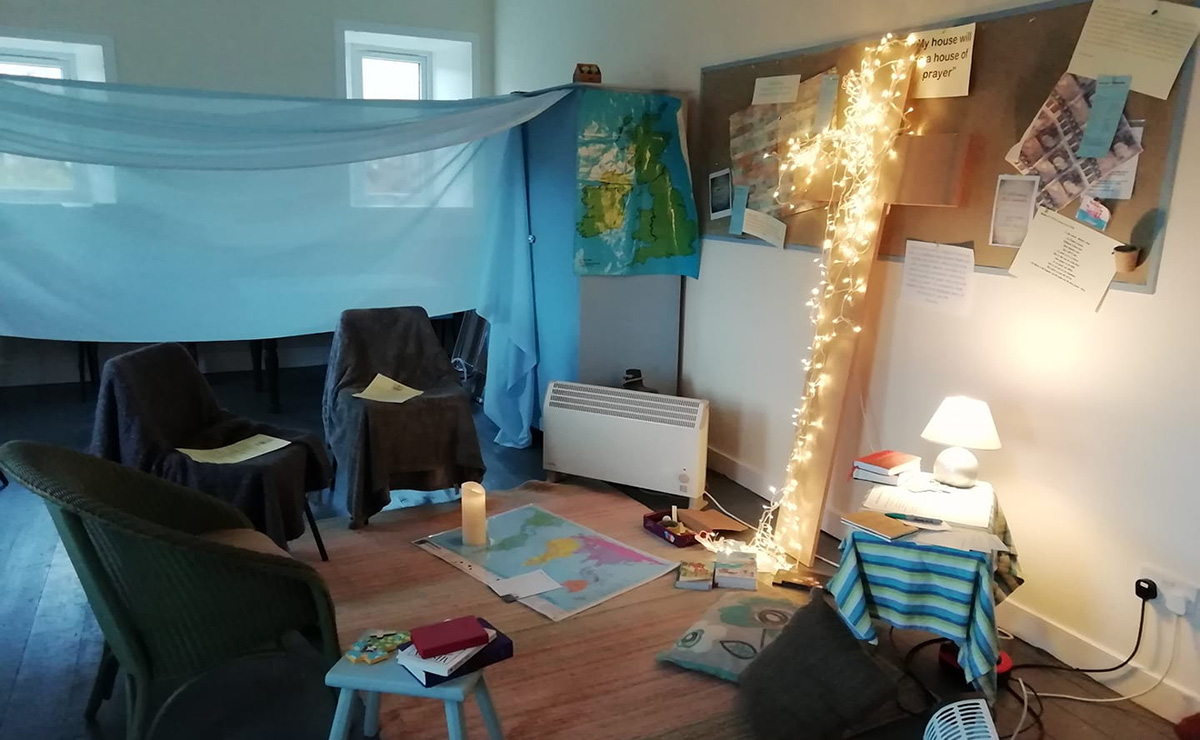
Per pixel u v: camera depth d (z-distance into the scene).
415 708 2.12
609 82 4.40
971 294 2.60
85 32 4.54
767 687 2.17
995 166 2.49
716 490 3.68
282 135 2.96
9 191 2.99
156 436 2.54
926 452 2.80
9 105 2.63
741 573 2.80
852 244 2.91
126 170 3.09
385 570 2.83
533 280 4.01
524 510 3.36
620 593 2.71
